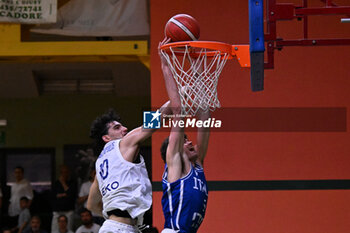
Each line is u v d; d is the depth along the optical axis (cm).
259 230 823
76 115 1402
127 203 448
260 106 839
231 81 842
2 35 851
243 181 830
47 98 1409
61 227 1030
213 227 823
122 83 1346
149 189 465
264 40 534
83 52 849
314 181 830
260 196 827
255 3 505
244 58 523
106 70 1325
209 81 512
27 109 1405
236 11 849
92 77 1370
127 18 852
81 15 856
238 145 835
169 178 482
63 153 1402
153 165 826
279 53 844
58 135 1406
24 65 1293
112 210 455
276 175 830
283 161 832
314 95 839
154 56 844
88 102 1402
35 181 1398
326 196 827
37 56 870
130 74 1310
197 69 510
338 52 841
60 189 1095
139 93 1381
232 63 842
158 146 827
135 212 449
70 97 1407
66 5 855
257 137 835
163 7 848
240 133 836
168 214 480
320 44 529
